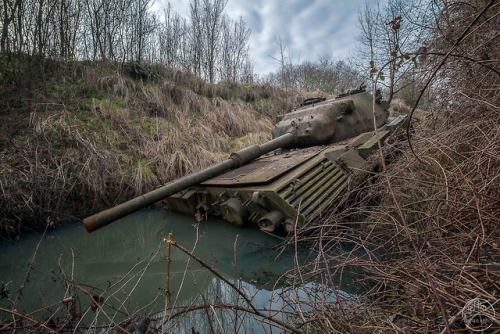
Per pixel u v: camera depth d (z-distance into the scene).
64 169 7.67
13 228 6.38
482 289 1.98
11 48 10.59
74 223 7.32
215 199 6.40
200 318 3.27
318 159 6.14
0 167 6.82
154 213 8.27
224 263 4.79
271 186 5.23
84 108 10.41
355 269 3.97
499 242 2.47
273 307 3.37
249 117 14.84
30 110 9.14
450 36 4.50
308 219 4.82
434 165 3.86
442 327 2.09
